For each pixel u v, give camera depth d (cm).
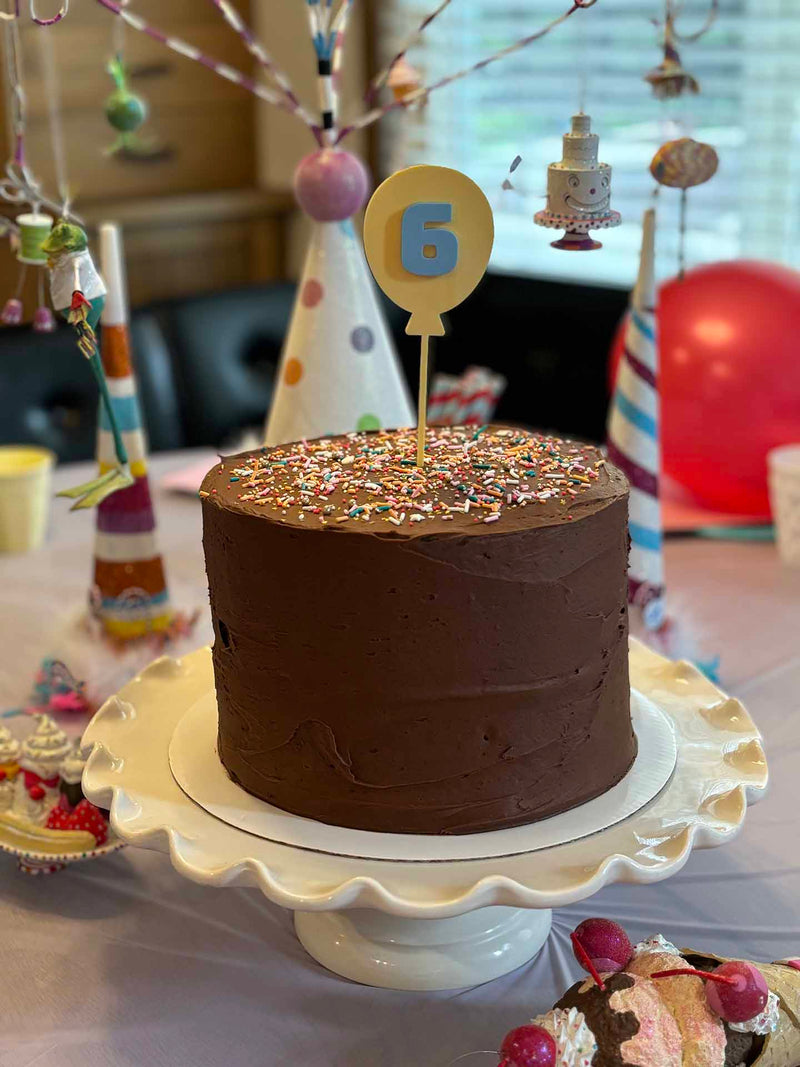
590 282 154
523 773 49
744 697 74
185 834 48
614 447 79
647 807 50
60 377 128
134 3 173
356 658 47
